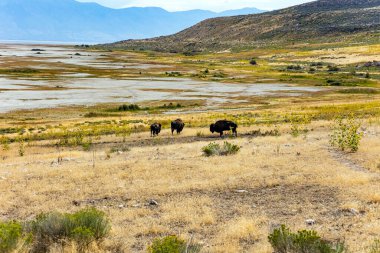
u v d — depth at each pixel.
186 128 43.12
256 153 22.03
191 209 12.43
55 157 25.42
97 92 90.19
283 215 11.77
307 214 11.69
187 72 153.38
